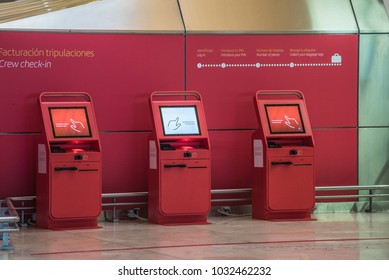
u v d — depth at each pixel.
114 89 11.44
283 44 12.01
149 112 11.58
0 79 10.99
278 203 11.27
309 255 8.47
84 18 11.34
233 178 11.91
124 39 11.45
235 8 11.96
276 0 12.13
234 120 11.88
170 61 11.62
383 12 12.47
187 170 10.98
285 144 11.54
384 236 9.88
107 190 11.48
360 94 12.31
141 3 11.62
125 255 8.53
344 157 12.28
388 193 12.53
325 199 12.32
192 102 11.18
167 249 8.93
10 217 8.99
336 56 12.20
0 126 11.02
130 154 11.54
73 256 8.48
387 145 12.42
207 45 11.75
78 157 10.54
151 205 11.18
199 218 11.17
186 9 11.78
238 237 9.83
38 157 10.79
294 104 11.48
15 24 11.05
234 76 11.86
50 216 10.47
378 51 12.35
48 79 11.17
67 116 10.65
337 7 12.31
